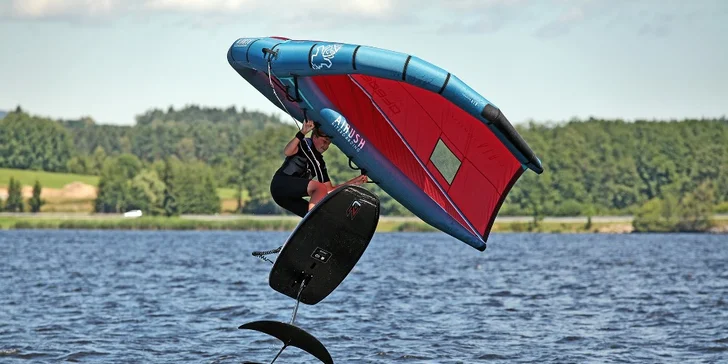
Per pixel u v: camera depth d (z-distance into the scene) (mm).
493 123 17984
